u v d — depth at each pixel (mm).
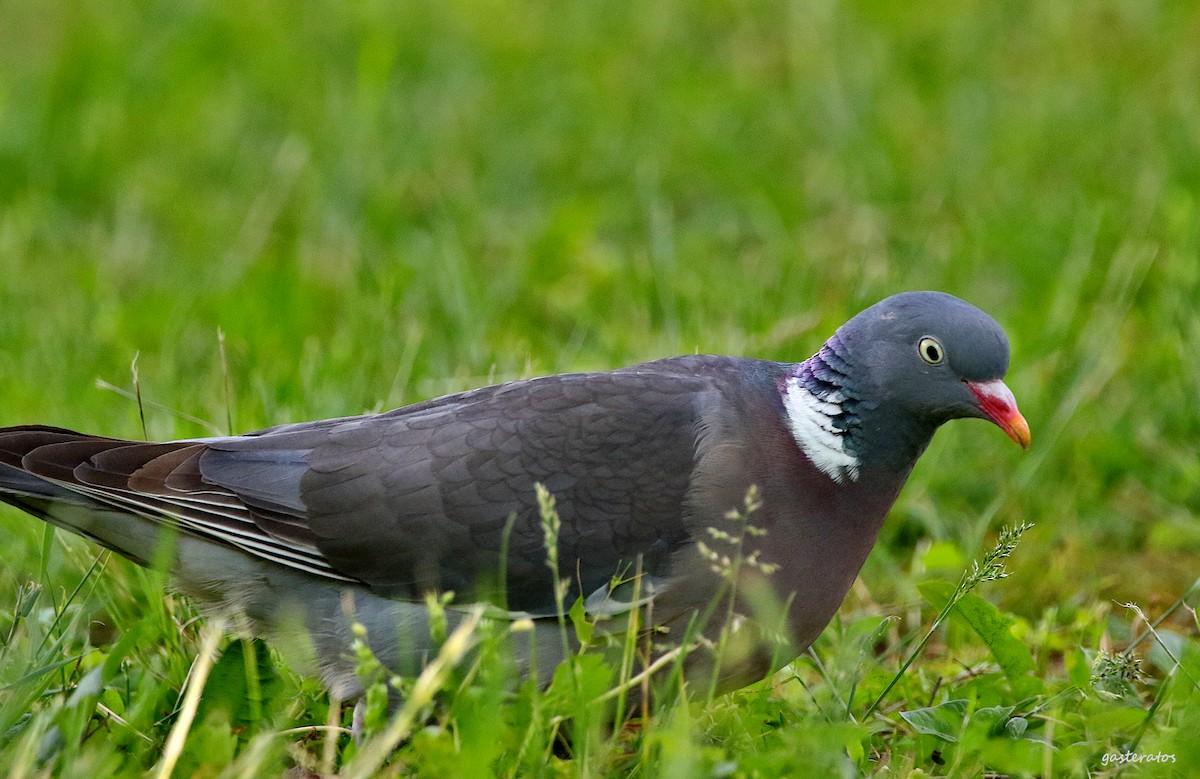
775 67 19109
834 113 17281
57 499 8336
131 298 14328
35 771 7258
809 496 8367
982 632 8422
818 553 8391
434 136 17078
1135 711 7961
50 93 17453
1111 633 9781
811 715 7941
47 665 7793
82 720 7367
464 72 18391
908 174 16203
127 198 16188
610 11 20062
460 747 7332
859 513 8539
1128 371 12867
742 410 8492
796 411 8508
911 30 19391
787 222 15828
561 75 18484
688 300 13594
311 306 13727
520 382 8719
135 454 8367
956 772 7781
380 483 8258
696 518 8250
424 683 7105
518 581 8258
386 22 19203
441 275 13758
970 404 8516
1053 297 13594
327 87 17969
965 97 17562
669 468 8312
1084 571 10812
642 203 16062
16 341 12953
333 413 11312
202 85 18172
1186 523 11219
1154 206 14852
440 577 8273
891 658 9695
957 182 15922
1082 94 17562
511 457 8281
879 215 15469
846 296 12898
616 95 18062
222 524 8258
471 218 15695
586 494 8266
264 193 16156
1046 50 18922
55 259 15133
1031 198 15375
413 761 7621
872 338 8508
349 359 12234
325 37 19016
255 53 18750
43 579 8672
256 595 8469
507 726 7594
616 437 8336
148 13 19281
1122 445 11945
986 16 19688
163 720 8109
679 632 8289
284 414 11164
